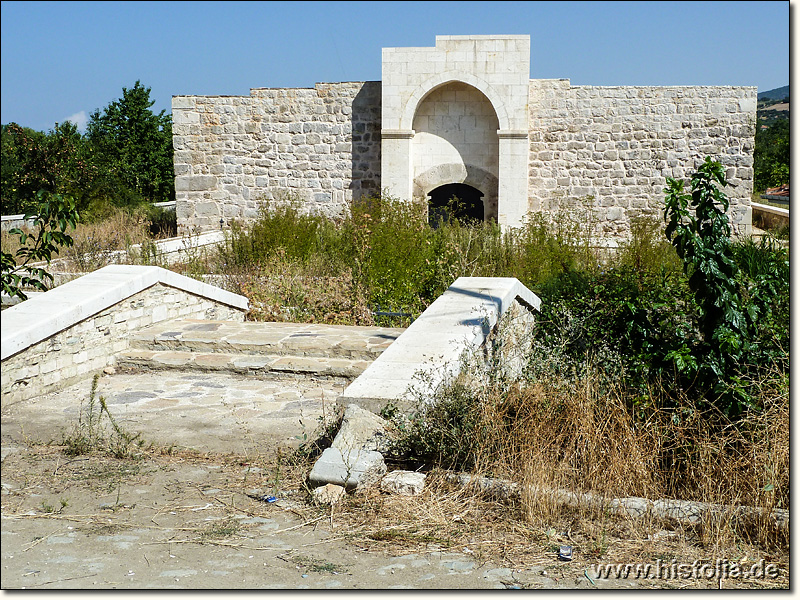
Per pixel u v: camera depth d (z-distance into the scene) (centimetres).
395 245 1242
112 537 416
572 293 983
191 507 459
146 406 684
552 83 1933
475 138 1988
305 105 2036
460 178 2005
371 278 1165
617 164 1933
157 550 400
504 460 486
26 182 2400
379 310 1098
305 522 437
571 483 466
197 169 2084
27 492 480
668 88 1892
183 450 564
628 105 1911
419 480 471
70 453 553
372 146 2019
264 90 2044
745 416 551
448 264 1238
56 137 2523
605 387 600
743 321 609
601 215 1955
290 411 668
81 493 480
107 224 1886
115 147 3716
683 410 551
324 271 1283
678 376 620
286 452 558
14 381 680
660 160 1914
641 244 1420
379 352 808
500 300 769
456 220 1655
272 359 807
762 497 444
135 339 855
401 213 1486
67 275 1238
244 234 1620
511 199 1939
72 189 2395
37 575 367
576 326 783
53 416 650
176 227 2272
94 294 788
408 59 1938
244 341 835
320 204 2058
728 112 1878
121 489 487
